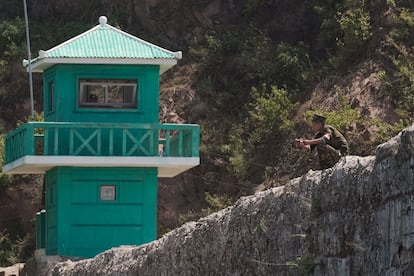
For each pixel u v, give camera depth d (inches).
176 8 2972.4
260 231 990.4
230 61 2795.3
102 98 1932.8
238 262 1027.9
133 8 3026.6
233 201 2507.4
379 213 816.3
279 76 2677.2
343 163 879.1
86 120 1927.9
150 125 1887.3
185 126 1895.9
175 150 1936.5
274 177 2450.8
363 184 839.1
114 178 1924.2
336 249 872.3
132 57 1918.1
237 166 2536.9
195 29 2928.2
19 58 2952.8
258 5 2888.8
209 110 2721.5
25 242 2659.9
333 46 2689.5
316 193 904.9
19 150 1940.2
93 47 1937.7
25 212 2701.8
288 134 2490.2
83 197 1914.4
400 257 786.2
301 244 925.2
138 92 1934.1
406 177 783.1
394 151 800.3
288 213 951.0
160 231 2576.3
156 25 2977.4
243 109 2691.9
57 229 1910.7
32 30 3026.6
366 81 2439.7
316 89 2539.4
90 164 1883.6
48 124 1884.8
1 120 2896.2
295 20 2807.6
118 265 1396.4
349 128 2327.8
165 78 2844.5
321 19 2748.5
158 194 2605.8
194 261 1131.3
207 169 2591.0
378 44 2493.8
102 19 1979.6
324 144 1132.5
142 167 1920.5
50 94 1998.0
